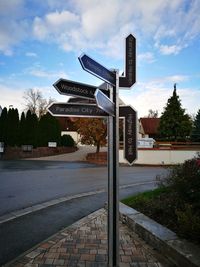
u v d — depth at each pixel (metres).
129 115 3.65
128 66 3.71
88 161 25.64
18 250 4.75
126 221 5.85
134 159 3.60
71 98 3.47
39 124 32.53
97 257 4.31
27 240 5.23
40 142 32.16
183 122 34.88
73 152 37.84
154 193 7.91
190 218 4.49
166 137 35.56
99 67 3.24
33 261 4.18
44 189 10.81
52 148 33.31
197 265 3.51
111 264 3.42
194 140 35.06
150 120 51.09
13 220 6.57
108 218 3.45
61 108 3.24
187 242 4.26
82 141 27.58
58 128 34.62
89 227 5.86
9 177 14.00
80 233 5.45
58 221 6.53
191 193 5.61
